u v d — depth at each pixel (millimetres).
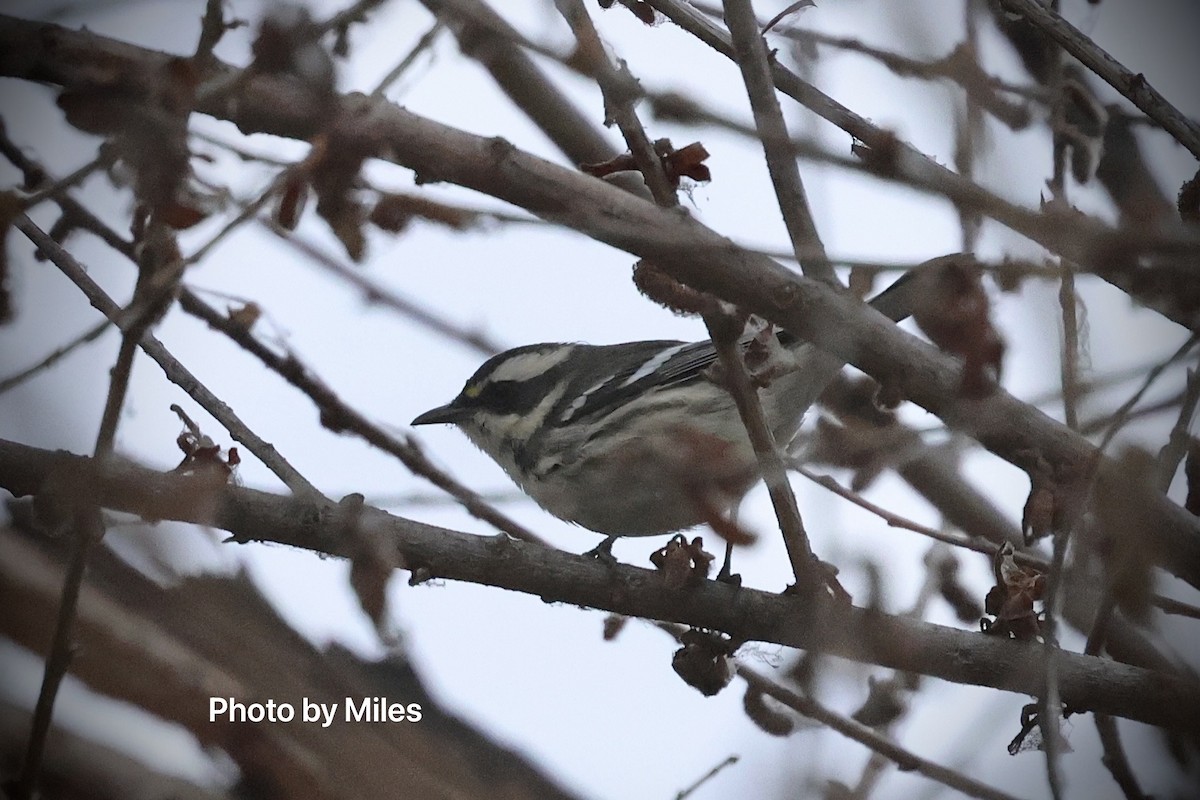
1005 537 10336
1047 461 8625
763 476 8828
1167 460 7680
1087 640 9492
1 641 6461
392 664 7164
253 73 6664
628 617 10547
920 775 9023
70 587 6434
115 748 6414
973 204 7289
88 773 6289
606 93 7836
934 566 10281
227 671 6574
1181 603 9297
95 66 6543
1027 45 9695
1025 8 8969
